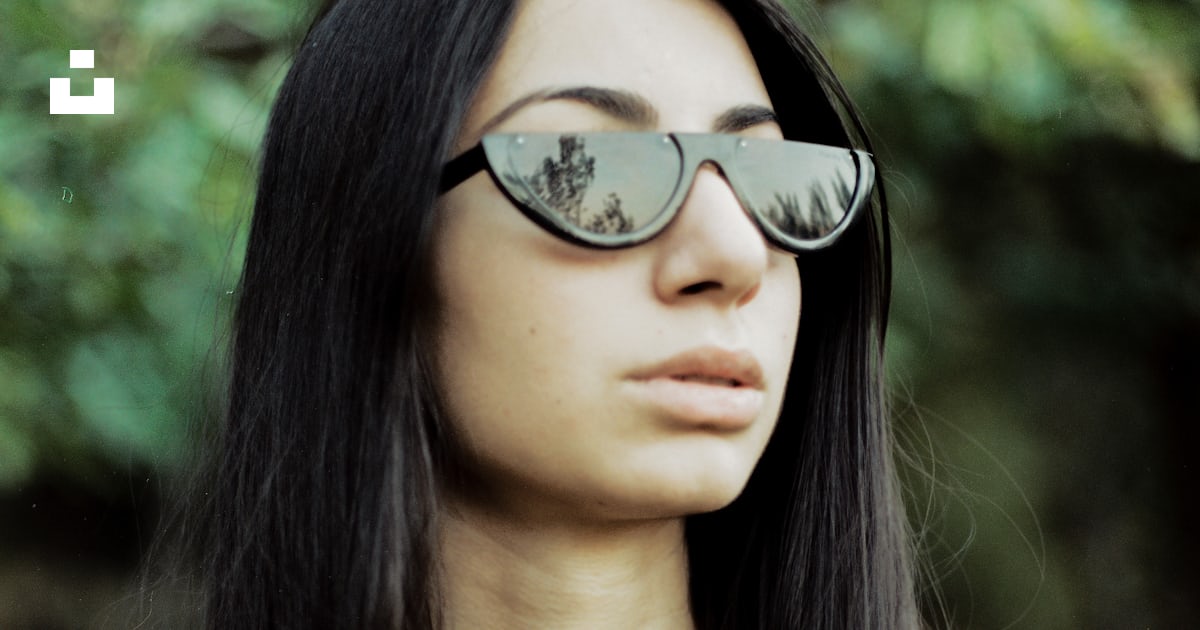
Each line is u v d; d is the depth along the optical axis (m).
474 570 1.16
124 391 2.48
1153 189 3.79
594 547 1.15
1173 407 3.96
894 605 1.35
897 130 3.15
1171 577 3.94
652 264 1.08
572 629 1.15
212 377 1.54
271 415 1.26
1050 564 3.55
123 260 2.49
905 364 3.02
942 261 3.44
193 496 1.53
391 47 1.20
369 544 1.16
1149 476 3.92
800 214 1.14
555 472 1.09
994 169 3.49
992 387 3.55
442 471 1.16
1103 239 3.79
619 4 1.15
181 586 1.62
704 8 1.19
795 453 1.34
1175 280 3.88
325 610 1.19
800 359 1.34
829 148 1.17
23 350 2.48
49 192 2.49
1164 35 3.04
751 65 1.21
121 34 2.55
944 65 2.67
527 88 1.12
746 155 1.12
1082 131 3.28
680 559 1.23
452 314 1.12
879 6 2.90
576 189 1.08
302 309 1.24
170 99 2.47
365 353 1.17
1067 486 3.79
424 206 1.13
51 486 3.16
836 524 1.33
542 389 1.08
